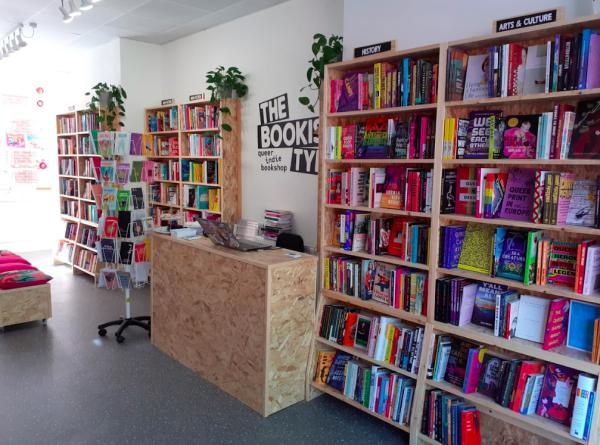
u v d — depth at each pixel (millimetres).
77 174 6602
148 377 3447
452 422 2455
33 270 4605
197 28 5391
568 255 2141
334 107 3020
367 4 3037
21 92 7426
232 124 4973
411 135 2586
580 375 2018
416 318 2609
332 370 3133
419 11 2760
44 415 2904
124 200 4375
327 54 3480
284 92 4512
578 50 1928
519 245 2262
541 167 2283
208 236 3447
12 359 3713
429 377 2559
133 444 2635
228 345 3189
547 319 2176
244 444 2662
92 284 5992
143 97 6156
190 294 3520
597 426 1980
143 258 4414
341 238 2988
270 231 4566
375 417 2996
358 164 3133
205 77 5527
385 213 2920
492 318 2396
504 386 2279
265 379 2908
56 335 4234
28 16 5016
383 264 2824
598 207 1945
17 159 7531
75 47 6375
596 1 1997
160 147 5922
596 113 1958
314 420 2938
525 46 2270
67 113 6859
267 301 2836
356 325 3008
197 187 5289
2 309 4180
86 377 3426
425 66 2504
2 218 7527
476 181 2420
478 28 2508
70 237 6840
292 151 4484
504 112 2383
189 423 2855
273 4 4504
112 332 4336
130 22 5184
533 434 2305
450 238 2455
